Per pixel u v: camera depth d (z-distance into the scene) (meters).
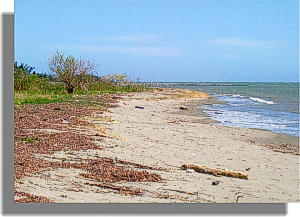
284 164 10.05
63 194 6.61
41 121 13.41
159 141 11.73
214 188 7.41
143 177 7.72
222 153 10.81
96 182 7.31
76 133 11.47
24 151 9.03
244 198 6.96
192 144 11.77
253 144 12.87
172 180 7.70
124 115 17.89
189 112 22.05
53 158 8.66
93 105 20.69
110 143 10.50
